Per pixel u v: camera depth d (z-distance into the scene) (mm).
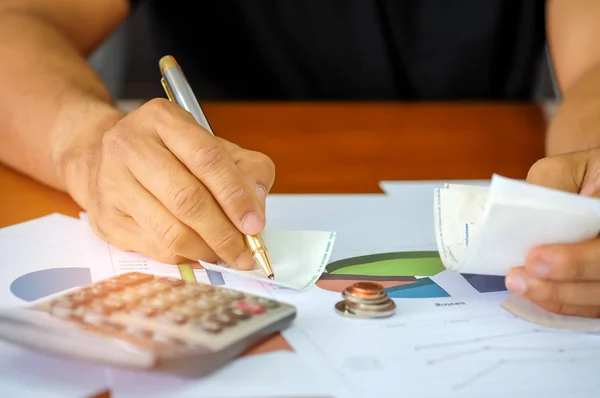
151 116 503
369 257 539
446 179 759
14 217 596
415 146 860
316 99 1158
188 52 1136
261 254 476
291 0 1102
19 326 344
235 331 360
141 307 378
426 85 1153
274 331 385
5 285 455
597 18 890
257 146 832
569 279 405
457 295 467
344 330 402
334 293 462
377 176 762
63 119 678
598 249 399
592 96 740
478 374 358
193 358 327
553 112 1004
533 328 416
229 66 1142
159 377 338
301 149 831
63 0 934
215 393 326
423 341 393
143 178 487
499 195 407
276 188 713
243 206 473
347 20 1111
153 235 494
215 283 472
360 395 331
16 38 797
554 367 370
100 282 418
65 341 329
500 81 1172
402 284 485
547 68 1364
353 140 871
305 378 344
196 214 472
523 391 343
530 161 828
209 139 483
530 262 408
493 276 501
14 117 703
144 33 1578
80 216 605
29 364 348
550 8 987
